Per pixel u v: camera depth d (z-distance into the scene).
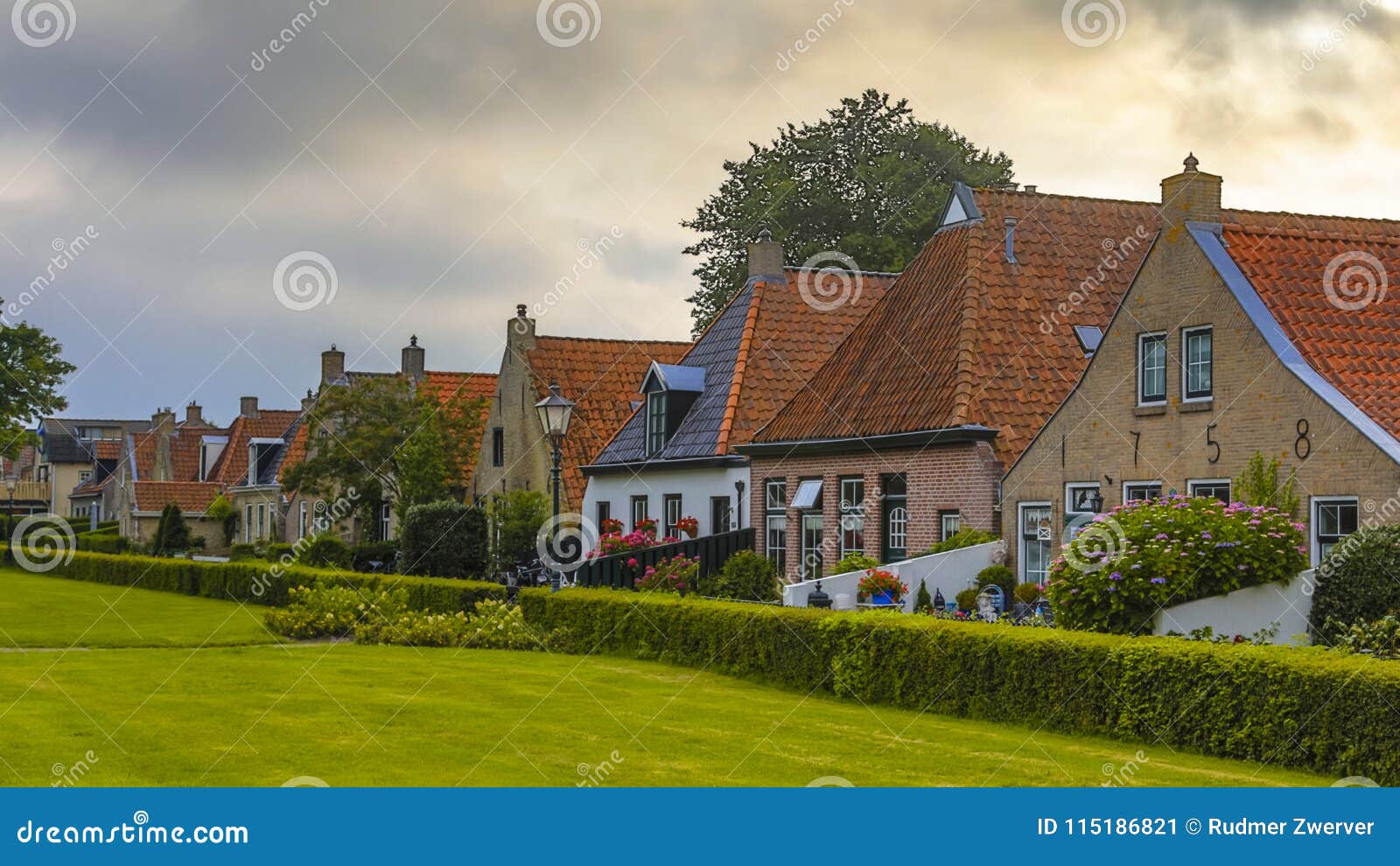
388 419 43.75
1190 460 21.41
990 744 13.79
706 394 34.50
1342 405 19.14
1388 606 16.83
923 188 45.84
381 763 12.11
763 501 30.78
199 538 64.62
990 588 23.33
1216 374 21.09
